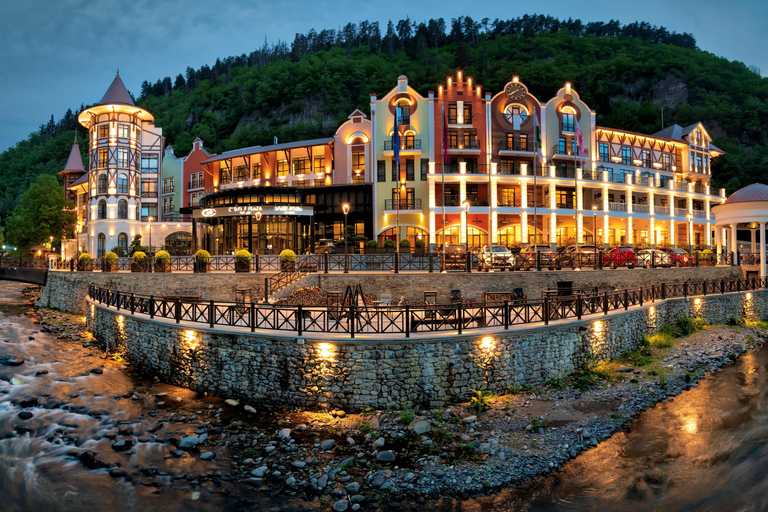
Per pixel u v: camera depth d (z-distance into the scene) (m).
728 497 8.29
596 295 16.23
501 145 42.00
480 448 10.38
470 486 9.02
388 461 9.91
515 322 14.99
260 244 34.09
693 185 48.25
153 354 15.76
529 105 42.94
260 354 13.26
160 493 8.88
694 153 52.72
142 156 52.28
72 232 56.06
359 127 42.56
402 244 32.66
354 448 10.55
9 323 25.91
